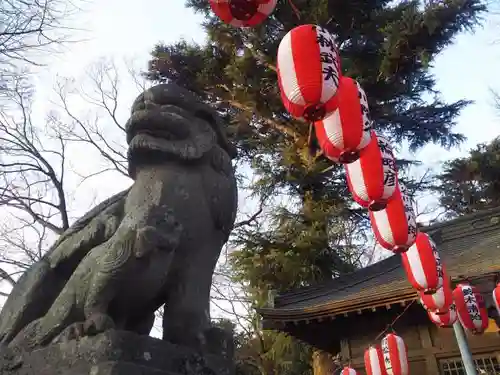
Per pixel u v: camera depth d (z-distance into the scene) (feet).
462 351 18.28
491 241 29.55
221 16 8.93
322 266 34.14
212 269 10.05
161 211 9.07
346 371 22.21
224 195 10.38
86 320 8.20
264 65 36.50
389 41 33.83
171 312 9.23
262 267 34.47
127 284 8.50
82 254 9.84
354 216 37.42
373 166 12.95
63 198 34.37
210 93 40.37
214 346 9.37
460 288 19.27
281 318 25.25
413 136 41.68
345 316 24.93
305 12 34.32
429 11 32.65
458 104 40.01
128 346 7.64
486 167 59.06
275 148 38.37
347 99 11.30
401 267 31.27
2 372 8.38
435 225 35.24
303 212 35.73
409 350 24.63
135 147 9.87
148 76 41.70
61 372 7.61
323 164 34.60
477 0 32.32
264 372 43.11
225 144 11.40
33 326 8.96
